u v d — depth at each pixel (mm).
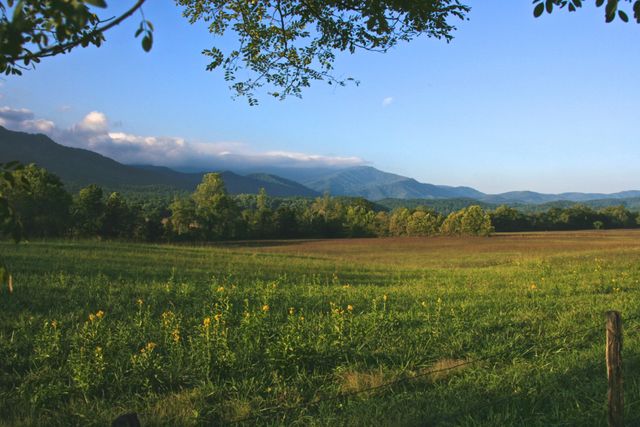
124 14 2125
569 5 3918
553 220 134875
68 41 2959
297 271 21578
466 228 101938
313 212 121750
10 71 3678
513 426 5090
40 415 5516
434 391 6090
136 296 12117
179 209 82812
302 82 7621
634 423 5012
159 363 6770
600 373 6586
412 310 11211
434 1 5391
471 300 12594
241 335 8062
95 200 71250
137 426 2664
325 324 9180
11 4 2328
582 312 10789
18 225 3059
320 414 5508
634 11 3500
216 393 6168
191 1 7266
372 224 115688
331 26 6379
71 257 19234
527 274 20219
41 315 9352
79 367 6223
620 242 67438
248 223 97438
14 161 3016
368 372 6984
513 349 7895
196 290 13500
